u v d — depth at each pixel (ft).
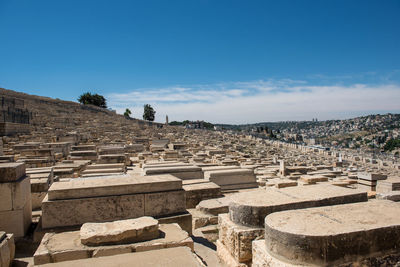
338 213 13.71
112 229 14.61
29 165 44.39
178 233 15.75
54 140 81.05
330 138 606.14
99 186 18.60
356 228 11.70
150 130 178.40
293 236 11.24
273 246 11.93
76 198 18.11
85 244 14.03
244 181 33.86
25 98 166.20
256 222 15.12
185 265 11.27
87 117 181.57
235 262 14.96
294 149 165.68
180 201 20.34
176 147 82.74
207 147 97.66
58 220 17.62
